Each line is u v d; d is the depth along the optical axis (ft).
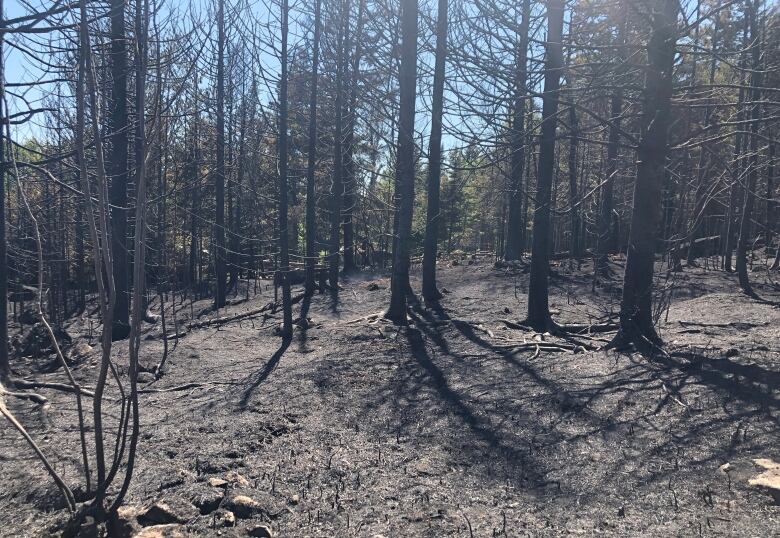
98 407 11.28
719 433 14.82
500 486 13.07
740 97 29.30
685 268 51.93
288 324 33.68
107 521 11.59
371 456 15.20
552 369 22.25
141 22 11.39
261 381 24.14
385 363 25.14
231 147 50.29
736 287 42.22
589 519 11.30
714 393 17.60
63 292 54.90
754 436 14.38
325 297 47.47
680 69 25.77
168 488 13.62
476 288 46.65
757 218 69.82
